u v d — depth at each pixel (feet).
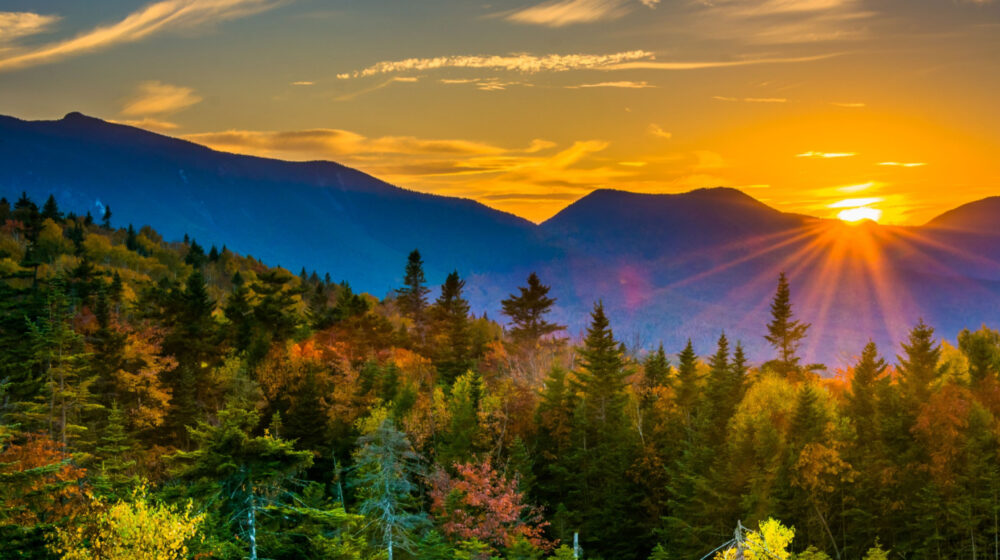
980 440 178.91
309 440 220.02
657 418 237.45
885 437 192.24
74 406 167.43
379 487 135.85
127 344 231.09
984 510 169.68
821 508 179.83
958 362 252.62
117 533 85.76
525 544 150.10
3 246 470.80
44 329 177.37
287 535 104.12
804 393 188.03
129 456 178.70
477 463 181.06
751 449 177.17
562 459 222.07
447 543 152.46
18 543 87.15
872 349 228.63
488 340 398.21
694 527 173.88
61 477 104.78
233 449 91.81
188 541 89.81
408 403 234.79
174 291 284.61
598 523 203.10
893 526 179.63
